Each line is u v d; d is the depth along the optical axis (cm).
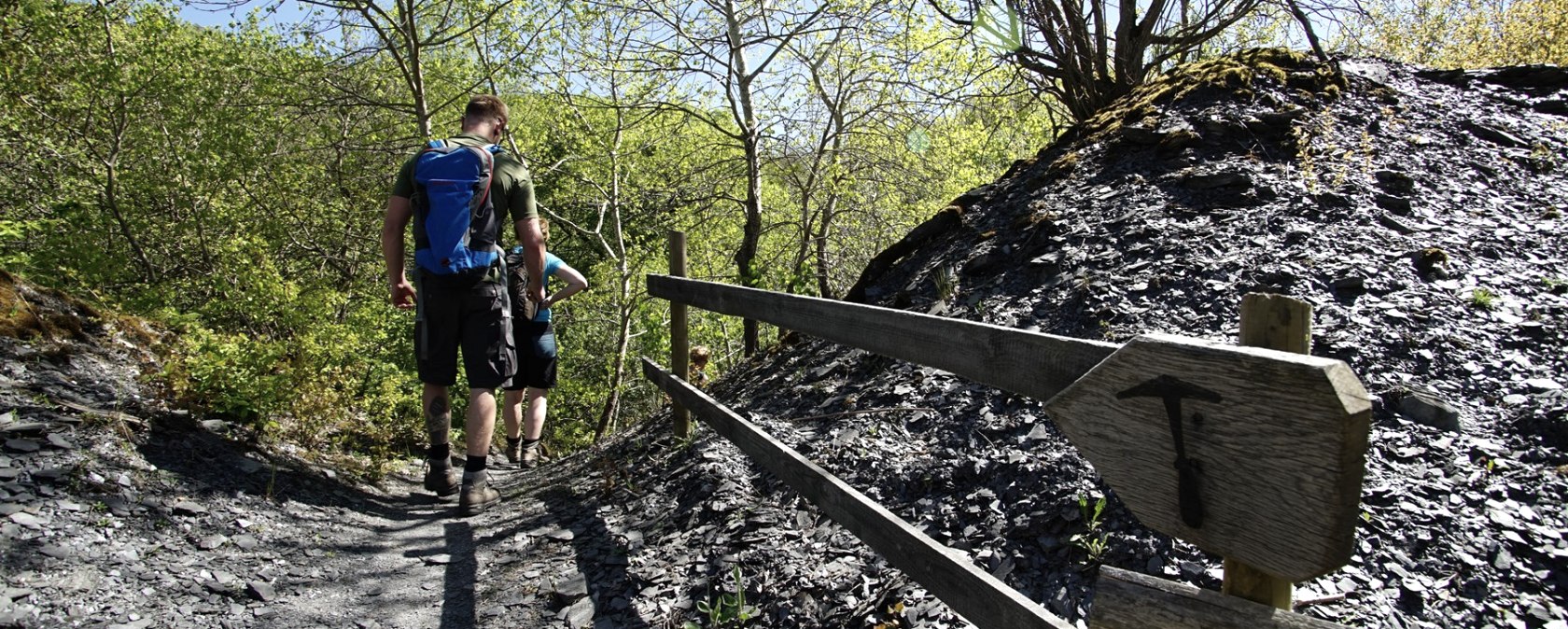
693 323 1484
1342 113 537
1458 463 272
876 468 348
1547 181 466
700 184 1438
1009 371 191
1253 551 129
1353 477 115
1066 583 257
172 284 1052
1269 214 436
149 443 367
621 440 566
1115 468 152
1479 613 224
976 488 312
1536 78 598
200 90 1181
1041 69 870
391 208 409
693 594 304
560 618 303
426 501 449
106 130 1227
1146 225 453
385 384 590
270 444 438
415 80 1070
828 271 1482
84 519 301
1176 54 903
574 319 1844
